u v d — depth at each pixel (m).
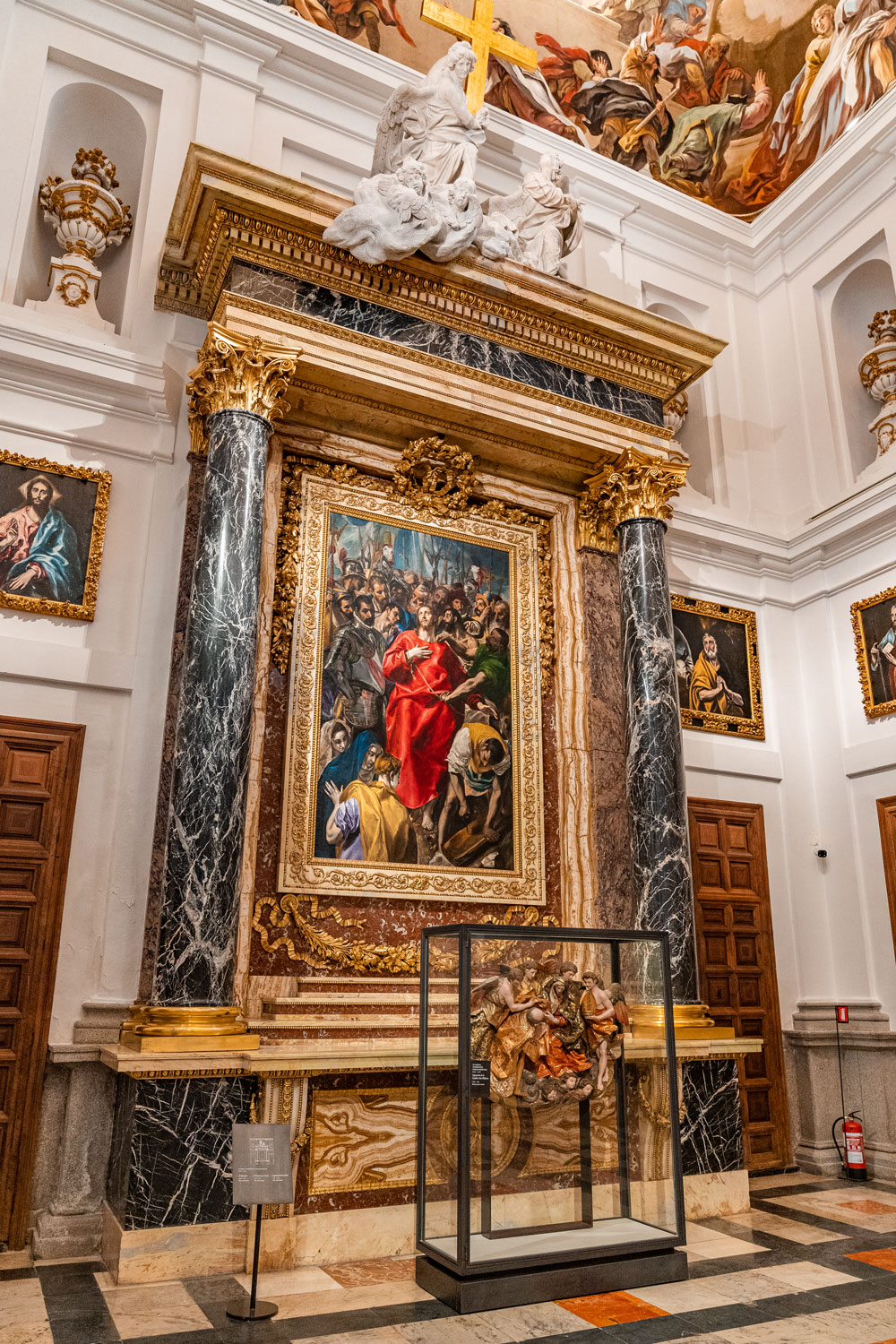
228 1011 5.23
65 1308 4.21
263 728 6.32
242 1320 4.07
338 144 8.27
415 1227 5.38
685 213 10.25
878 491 8.66
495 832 6.98
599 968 4.82
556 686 7.56
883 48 9.12
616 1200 4.67
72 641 6.21
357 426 7.20
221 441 6.07
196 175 6.10
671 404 9.55
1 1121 5.43
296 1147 5.12
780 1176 7.85
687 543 9.22
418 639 7.11
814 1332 3.91
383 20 8.86
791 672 9.48
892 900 8.27
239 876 5.59
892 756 8.35
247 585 5.89
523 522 7.83
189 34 7.87
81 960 5.80
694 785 8.66
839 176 9.69
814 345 9.95
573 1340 3.83
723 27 9.96
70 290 6.96
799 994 8.66
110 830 6.04
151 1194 4.76
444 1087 4.59
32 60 7.18
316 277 6.60
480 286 6.97
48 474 6.34
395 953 6.37
